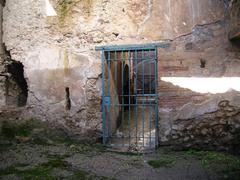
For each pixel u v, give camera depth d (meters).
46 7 6.31
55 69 6.26
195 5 5.63
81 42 6.14
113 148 5.89
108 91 6.18
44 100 6.31
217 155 5.27
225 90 5.51
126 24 5.94
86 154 5.47
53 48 6.27
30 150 5.65
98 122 6.04
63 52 6.22
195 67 5.62
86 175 4.40
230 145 5.48
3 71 6.63
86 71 6.09
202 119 5.58
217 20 5.55
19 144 6.05
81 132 6.10
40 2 6.34
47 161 5.02
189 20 5.65
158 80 5.75
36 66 6.36
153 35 5.81
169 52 5.71
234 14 5.05
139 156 5.41
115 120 7.09
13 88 6.96
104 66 6.02
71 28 6.19
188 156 5.30
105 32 6.03
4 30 6.60
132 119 8.34
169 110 5.70
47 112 6.29
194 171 4.52
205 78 5.58
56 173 4.46
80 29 6.14
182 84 5.66
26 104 6.49
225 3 5.50
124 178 4.30
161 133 5.72
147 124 7.69
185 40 5.66
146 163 4.99
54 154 5.42
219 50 5.54
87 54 6.10
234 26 5.05
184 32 5.67
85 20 6.12
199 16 5.61
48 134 6.23
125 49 5.86
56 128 6.23
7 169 4.62
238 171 4.44
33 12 6.38
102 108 6.00
